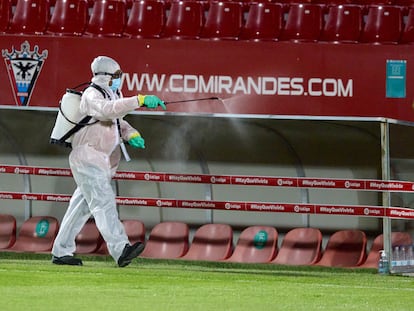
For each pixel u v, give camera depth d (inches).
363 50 1568.7
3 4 1756.9
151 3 1744.6
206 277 1266.0
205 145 1652.3
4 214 1700.3
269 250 1573.6
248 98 1577.3
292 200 1667.1
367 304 1031.0
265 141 1625.2
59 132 1350.9
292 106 1574.8
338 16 1727.4
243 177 1510.8
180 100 1584.6
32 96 1605.6
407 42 1716.3
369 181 1455.5
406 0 1814.7
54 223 1664.6
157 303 993.5
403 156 1588.3
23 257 1555.1
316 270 1486.2
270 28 1720.0
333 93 1568.7
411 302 1058.1
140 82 1588.3
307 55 1569.9
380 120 1425.9
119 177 1544.0
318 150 1624.0
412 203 1547.7
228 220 1667.1
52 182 1721.2
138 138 1375.5
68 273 1248.8
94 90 1328.7
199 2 1739.7
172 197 1697.8
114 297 1031.0
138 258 1576.0
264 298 1056.8
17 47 1606.8
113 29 1742.1
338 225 1637.6
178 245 1609.3
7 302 973.8
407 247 1501.0
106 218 1322.6
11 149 1715.1
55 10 1752.0
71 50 1595.7
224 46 1578.5
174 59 1584.6
